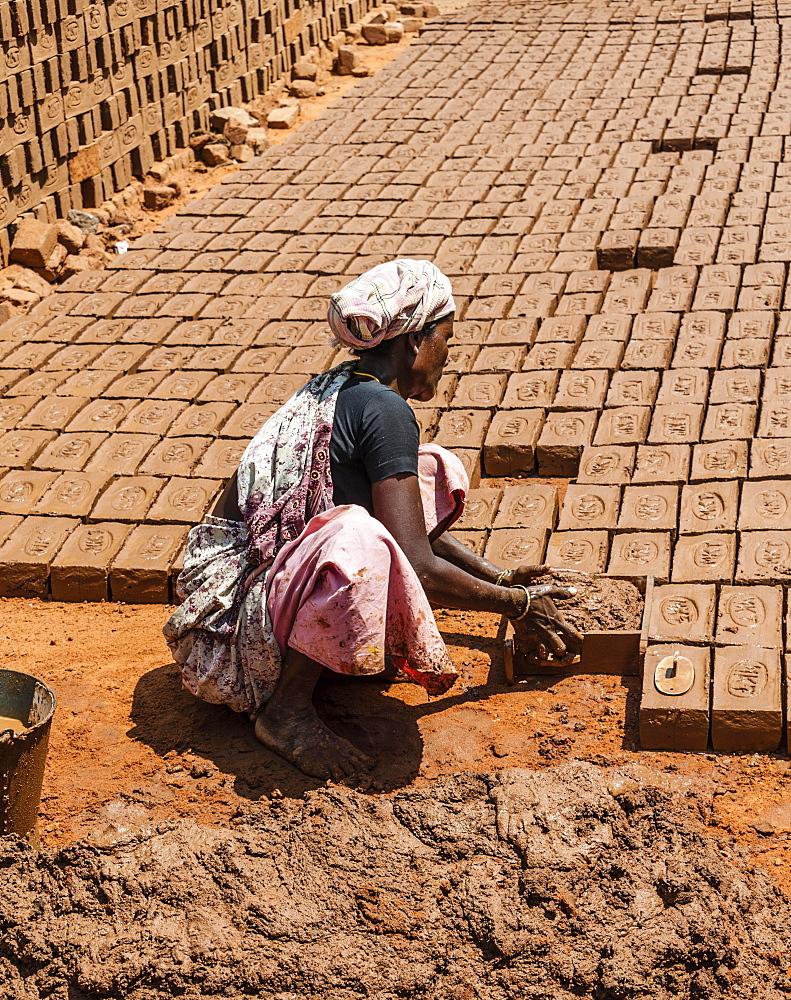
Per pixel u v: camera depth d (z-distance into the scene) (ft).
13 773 10.32
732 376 19.29
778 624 13.25
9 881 9.91
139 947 9.31
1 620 15.98
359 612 11.17
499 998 8.99
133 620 15.83
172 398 20.49
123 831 10.45
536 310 22.27
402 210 27.45
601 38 41.52
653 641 13.21
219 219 28.12
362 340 12.16
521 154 30.53
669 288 22.58
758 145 29.40
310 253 25.73
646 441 17.89
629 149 30.14
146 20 33.55
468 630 14.84
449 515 13.50
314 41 47.39
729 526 15.34
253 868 10.03
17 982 9.26
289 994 9.08
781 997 8.86
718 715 12.03
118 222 31.99
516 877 9.97
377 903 9.80
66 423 19.89
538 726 12.69
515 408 19.25
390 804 10.91
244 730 12.73
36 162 28.81
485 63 39.60
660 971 9.04
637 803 10.73
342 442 12.09
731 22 42.14
